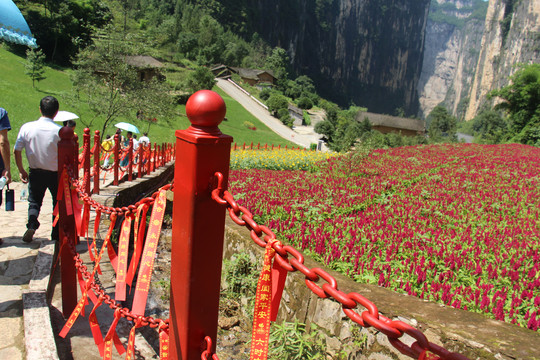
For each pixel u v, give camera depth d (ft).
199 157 5.27
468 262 20.26
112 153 45.29
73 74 63.41
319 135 245.86
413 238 24.07
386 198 35.99
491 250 22.41
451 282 17.98
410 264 19.40
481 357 10.81
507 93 203.00
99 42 64.28
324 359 14.02
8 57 180.75
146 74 152.05
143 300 7.20
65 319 12.30
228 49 449.48
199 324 5.72
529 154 71.31
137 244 8.50
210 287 5.73
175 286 5.82
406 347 3.80
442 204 33.73
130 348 7.53
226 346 17.54
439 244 23.30
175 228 5.79
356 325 13.67
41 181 16.57
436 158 63.67
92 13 249.55
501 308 14.10
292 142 205.87
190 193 5.38
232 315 19.74
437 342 11.68
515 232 25.80
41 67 154.30
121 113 62.69
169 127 143.13
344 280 16.16
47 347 10.36
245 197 33.60
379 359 12.80
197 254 5.51
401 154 69.31
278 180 47.26
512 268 19.79
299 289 16.57
